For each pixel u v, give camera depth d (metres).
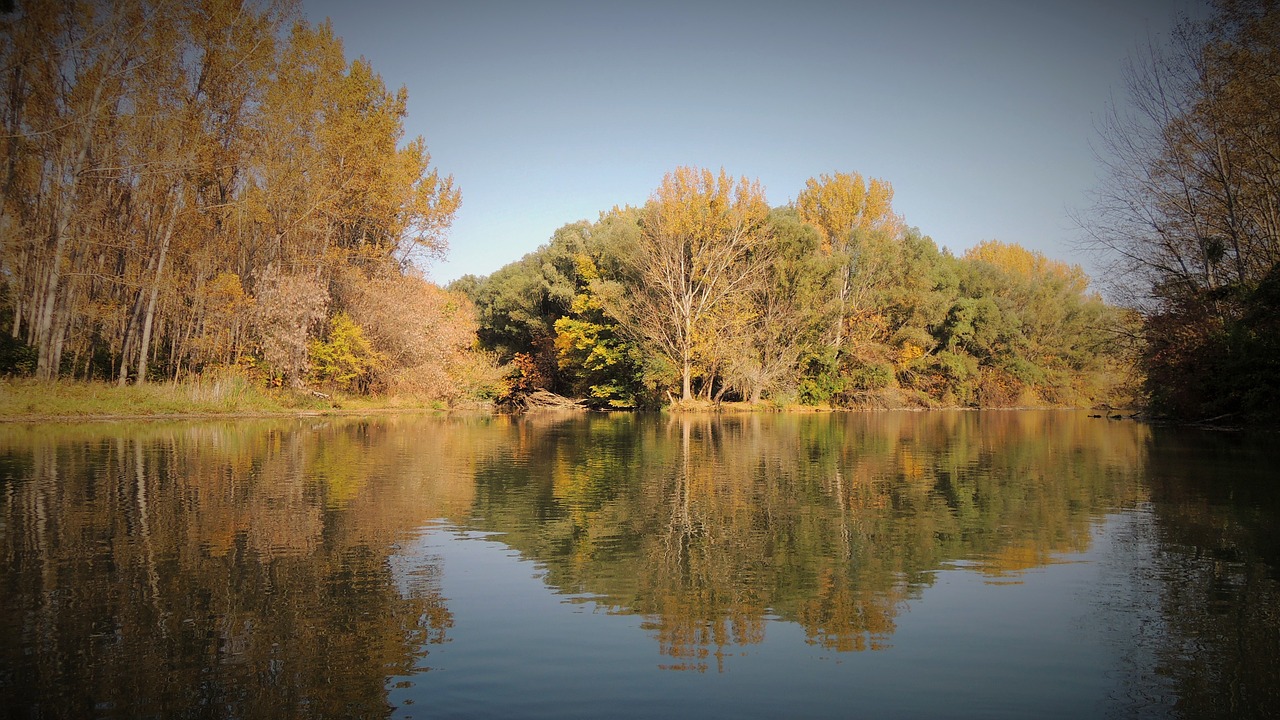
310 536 7.77
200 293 29.08
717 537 7.90
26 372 24.97
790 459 15.80
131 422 23.58
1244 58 22.28
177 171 26.95
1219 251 23.83
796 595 5.87
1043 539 7.74
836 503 10.03
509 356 58.06
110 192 28.02
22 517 8.55
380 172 36.41
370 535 7.86
